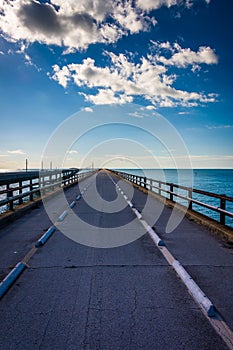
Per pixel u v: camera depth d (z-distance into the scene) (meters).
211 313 3.18
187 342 2.69
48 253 5.51
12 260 5.07
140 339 2.73
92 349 2.58
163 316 3.15
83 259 5.15
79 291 3.78
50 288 3.88
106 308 3.32
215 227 7.20
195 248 5.88
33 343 2.67
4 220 8.12
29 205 11.15
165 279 4.23
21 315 3.17
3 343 2.67
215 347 2.62
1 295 3.64
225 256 5.34
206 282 4.10
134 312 3.23
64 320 3.06
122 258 5.23
